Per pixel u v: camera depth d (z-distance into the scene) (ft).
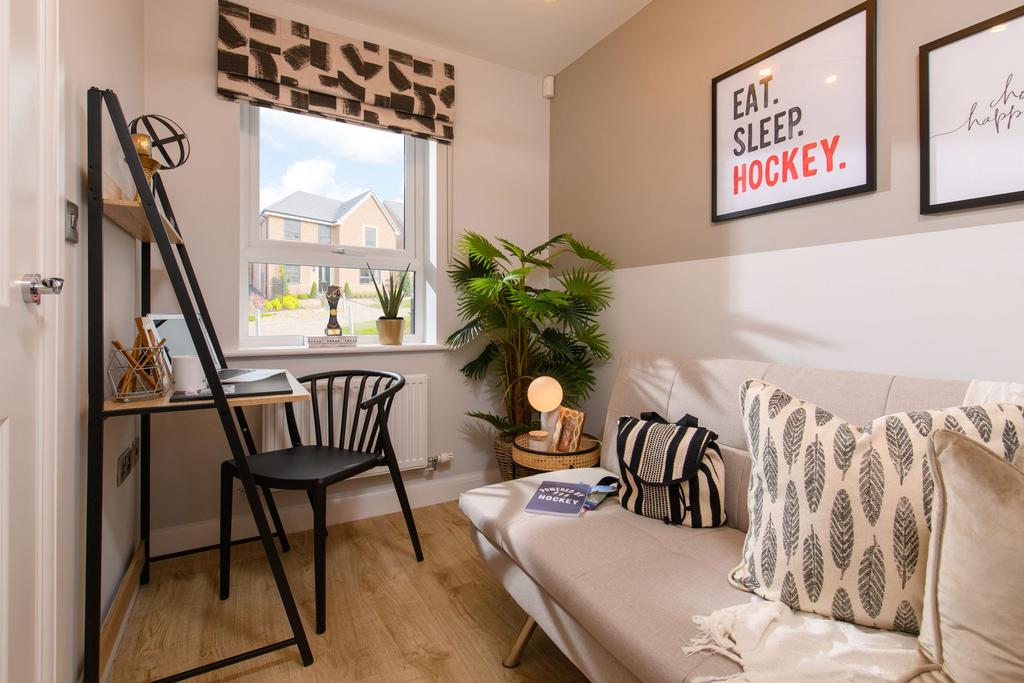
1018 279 4.03
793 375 4.71
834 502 3.18
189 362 4.83
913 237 4.66
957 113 4.34
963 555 2.44
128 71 5.69
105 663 4.42
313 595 5.83
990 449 2.78
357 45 7.84
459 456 9.00
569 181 9.36
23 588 2.99
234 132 7.10
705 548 4.12
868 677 2.56
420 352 8.58
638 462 4.84
